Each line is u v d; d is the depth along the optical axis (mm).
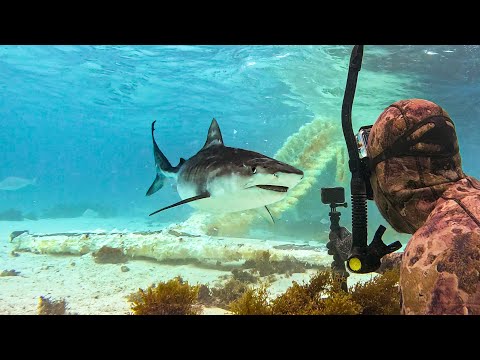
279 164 3697
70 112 44344
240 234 13031
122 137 67750
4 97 39531
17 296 5094
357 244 2139
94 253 7836
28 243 8883
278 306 2553
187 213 31719
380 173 1978
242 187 3766
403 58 15828
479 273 1321
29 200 50625
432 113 1895
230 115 37906
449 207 1631
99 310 4344
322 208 15312
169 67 22141
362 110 26797
